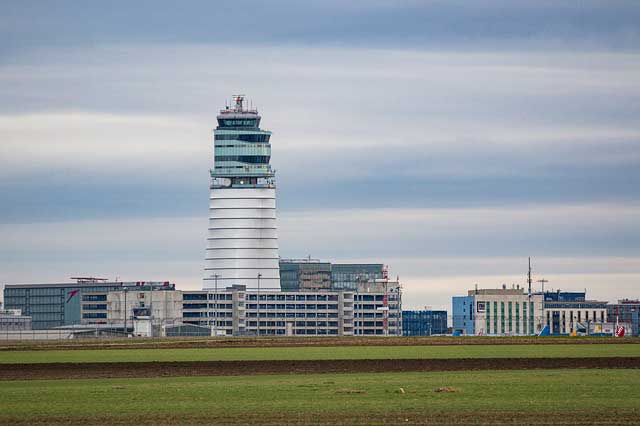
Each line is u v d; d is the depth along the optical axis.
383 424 162.50
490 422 163.62
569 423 162.75
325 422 164.50
